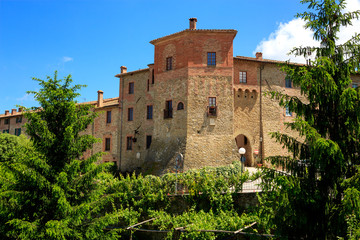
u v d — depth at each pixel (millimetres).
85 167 13789
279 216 9867
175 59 28172
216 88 26828
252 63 29516
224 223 13750
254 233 12266
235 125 28250
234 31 27281
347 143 9680
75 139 13945
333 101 9773
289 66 10555
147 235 16406
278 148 29312
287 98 10227
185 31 27250
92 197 13984
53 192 12227
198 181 16328
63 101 13844
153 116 29203
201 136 26000
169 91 28141
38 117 13289
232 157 25578
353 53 9680
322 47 10281
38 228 11930
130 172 32594
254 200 15078
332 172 9422
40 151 13344
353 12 9867
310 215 9586
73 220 12797
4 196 12297
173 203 16672
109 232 14203
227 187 15695
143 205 17109
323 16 10305
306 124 9195
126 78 35594
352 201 8211
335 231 9141
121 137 34812
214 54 27297
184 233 13922
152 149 28406
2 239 12875
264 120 29203
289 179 9344
